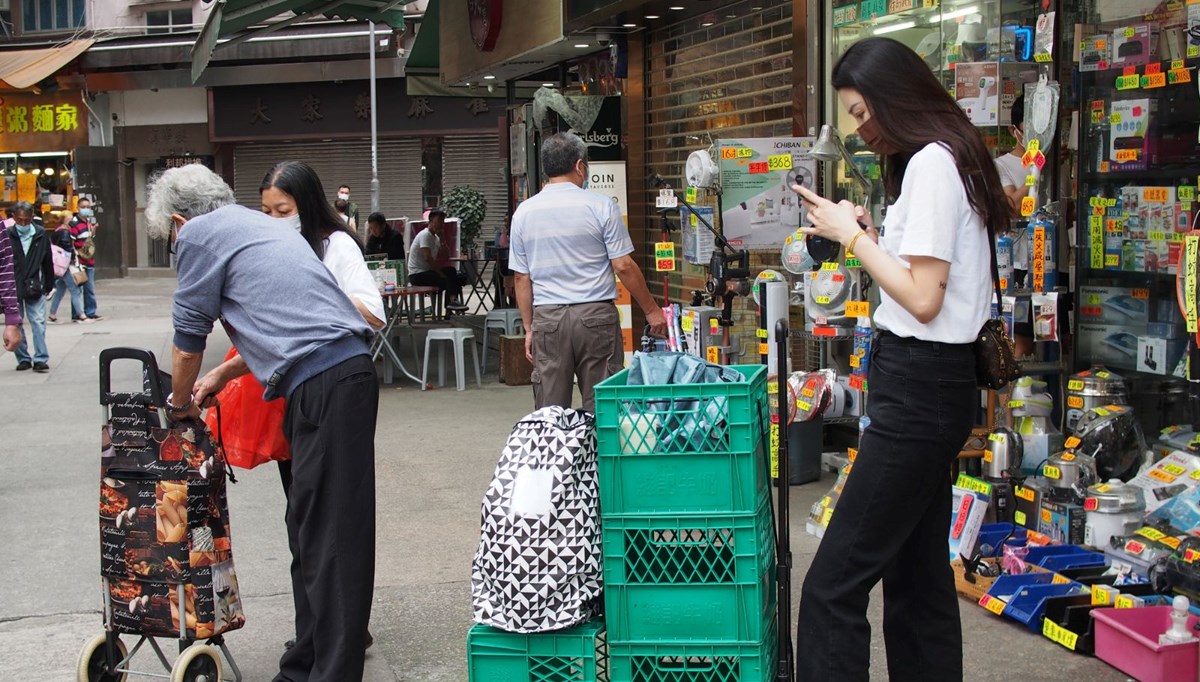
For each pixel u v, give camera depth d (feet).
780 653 10.68
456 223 60.70
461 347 34.47
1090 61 19.13
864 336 19.99
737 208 22.20
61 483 23.61
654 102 30.27
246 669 13.97
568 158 19.61
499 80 42.11
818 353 23.61
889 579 11.17
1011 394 17.85
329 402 12.06
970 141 9.89
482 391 34.27
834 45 22.08
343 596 12.09
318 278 12.38
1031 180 17.26
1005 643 13.82
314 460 12.11
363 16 41.91
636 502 10.45
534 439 10.73
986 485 16.05
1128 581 14.29
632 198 31.17
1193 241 14.98
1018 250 17.95
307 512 12.24
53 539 19.62
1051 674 12.87
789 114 23.70
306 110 84.48
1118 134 18.63
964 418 10.06
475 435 27.63
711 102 27.14
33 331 39.65
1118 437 16.67
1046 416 17.65
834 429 22.99
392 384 35.81
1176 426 17.80
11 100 86.58
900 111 9.99
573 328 19.34
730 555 10.41
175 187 12.41
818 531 18.08
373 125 72.64
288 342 12.03
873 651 13.79
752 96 25.21
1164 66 17.79
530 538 10.48
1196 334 15.07
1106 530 15.38
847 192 22.16
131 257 88.43
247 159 87.40
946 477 10.64
